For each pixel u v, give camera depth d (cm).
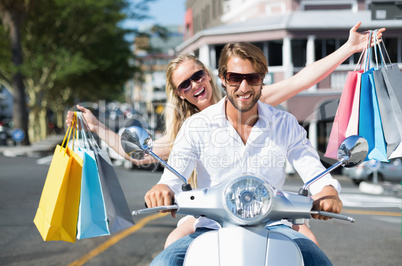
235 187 207
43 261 548
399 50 1983
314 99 1956
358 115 286
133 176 1552
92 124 320
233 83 233
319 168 252
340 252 604
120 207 263
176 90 367
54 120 6262
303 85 328
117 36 3056
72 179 259
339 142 289
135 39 3086
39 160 2127
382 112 279
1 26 2842
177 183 254
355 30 307
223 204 209
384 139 282
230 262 201
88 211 257
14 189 1199
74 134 275
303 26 2045
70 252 587
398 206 1018
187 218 308
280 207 215
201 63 365
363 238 686
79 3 2742
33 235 679
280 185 263
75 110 296
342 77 1953
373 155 285
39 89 3278
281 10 2305
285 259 203
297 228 301
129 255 572
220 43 2220
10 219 798
